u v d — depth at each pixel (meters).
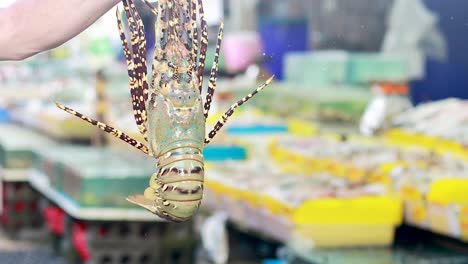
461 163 4.18
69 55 8.66
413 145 4.82
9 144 7.48
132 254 5.19
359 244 3.96
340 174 4.58
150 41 4.62
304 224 3.93
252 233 5.28
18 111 8.77
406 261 3.72
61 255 6.70
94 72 7.42
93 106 7.11
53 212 6.59
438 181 3.73
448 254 3.88
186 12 1.32
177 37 1.32
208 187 5.08
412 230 4.18
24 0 1.44
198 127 1.31
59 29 1.41
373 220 3.94
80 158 5.86
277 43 6.77
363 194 4.03
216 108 6.62
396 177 4.06
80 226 5.50
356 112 5.69
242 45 7.32
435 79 5.61
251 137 5.77
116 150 6.32
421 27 5.59
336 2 6.18
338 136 5.49
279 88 6.49
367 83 5.77
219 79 7.50
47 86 8.69
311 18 6.55
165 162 1.30
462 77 5.52
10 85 9.09
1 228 7.86
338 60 5.96
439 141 4.59
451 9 5.47
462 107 4.91
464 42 5.46
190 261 5.32
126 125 6.20
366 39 5.98
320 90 6.01
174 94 1.31
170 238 5.25
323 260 3.78
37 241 7.34
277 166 5.14
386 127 5.38
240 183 4.64
